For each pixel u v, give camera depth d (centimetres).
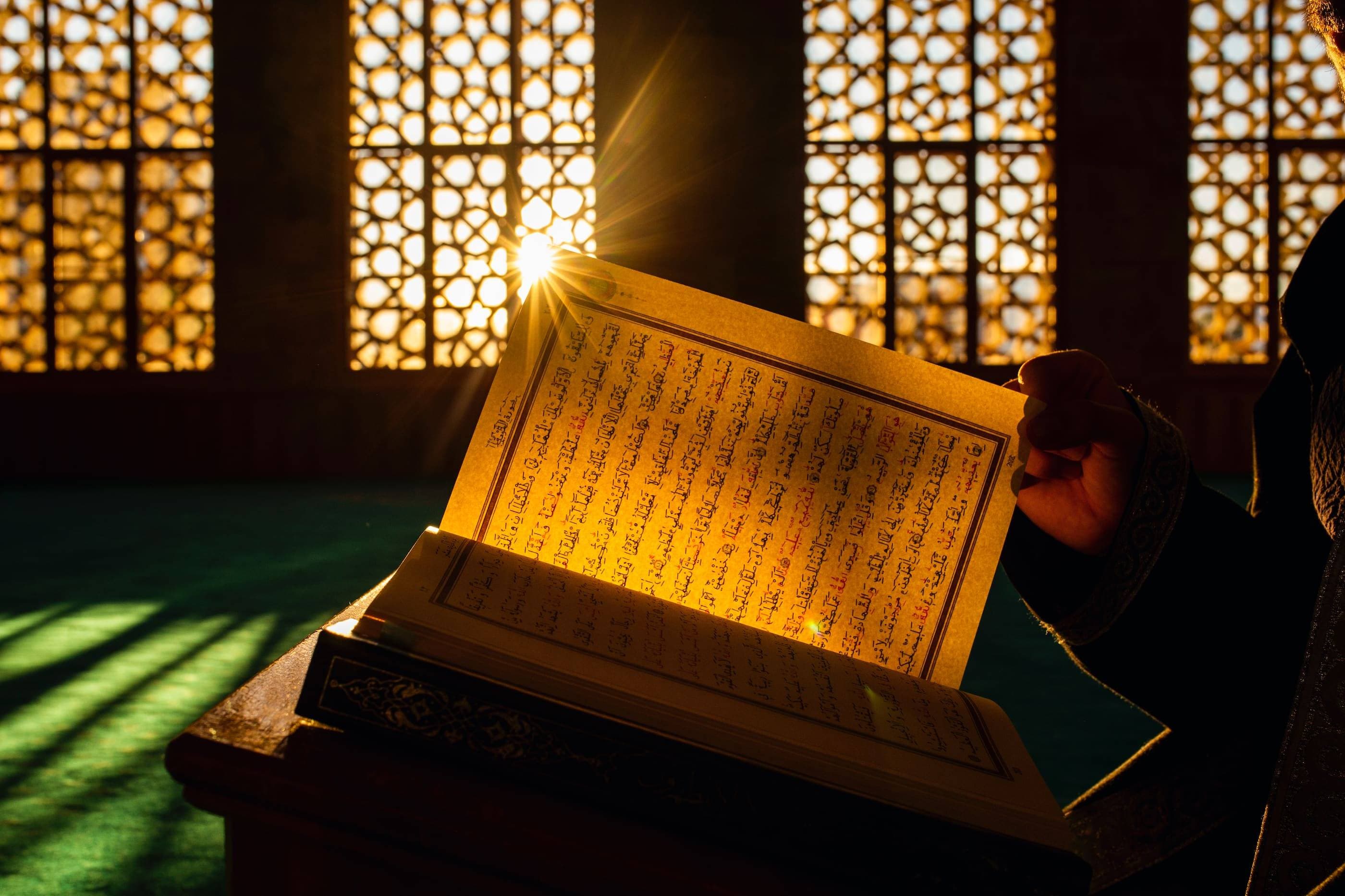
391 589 53
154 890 200
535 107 992
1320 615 59
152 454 1013
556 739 49
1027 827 50
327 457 1012
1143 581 69
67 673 353
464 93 994
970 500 64
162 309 1011
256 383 1005
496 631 53
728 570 64
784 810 48
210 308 1011
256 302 1002
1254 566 70
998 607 494
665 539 64
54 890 199
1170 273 972
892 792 50
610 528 64
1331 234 70
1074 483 71
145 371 1011
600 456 64
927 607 64
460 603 54
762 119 978
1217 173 971
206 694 330
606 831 47
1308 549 74
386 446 1012
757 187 980
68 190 1003
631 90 979
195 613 447
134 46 991
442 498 864
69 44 992
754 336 64
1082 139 969
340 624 53
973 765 54
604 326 64
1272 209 968
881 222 985
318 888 49
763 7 977
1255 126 965
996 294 985
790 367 64
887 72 978
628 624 57
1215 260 975
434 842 47
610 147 980
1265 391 81
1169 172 968
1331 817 57
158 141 999
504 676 50
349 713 50
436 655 50
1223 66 966
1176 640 69
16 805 241
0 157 1000
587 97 992
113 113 997
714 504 64
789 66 976
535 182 996
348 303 1008
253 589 498
